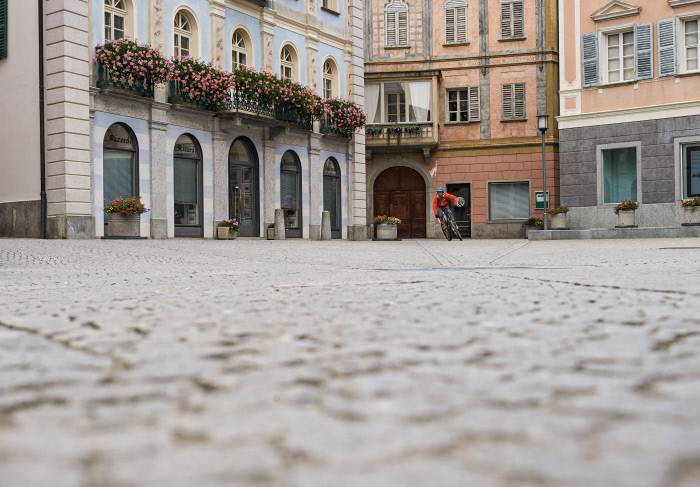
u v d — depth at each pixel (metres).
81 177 19.12
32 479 1.21
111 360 2.52
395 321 3.51
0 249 13.67
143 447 1.43
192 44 22.69
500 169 35.03
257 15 25.12
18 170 19.77
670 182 26.17
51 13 19.00
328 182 28.94
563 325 3.26
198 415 1.71
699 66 25.72
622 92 27.00
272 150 25.55
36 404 1.84
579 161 27.81
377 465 1.28
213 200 23.14
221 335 3.12
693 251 12.59
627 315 3.59
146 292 5.64
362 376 2.17
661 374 2.13
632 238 24.45
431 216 35.81
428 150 35.09
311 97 25.98
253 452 1.38
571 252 13.75
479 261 10.91
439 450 1.37
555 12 34.56
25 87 19.58
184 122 22.09
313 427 1.58
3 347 2.83
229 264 10.52
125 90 19.97
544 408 1.72
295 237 26.86
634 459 1.29
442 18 35.50
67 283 6.88
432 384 2.04
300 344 2.84
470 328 3.21
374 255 13.45
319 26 28.31
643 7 26.47
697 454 1.32
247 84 23.45
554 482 1.16
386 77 34.28
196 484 1.18
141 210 19.69
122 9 20.47
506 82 34.94
